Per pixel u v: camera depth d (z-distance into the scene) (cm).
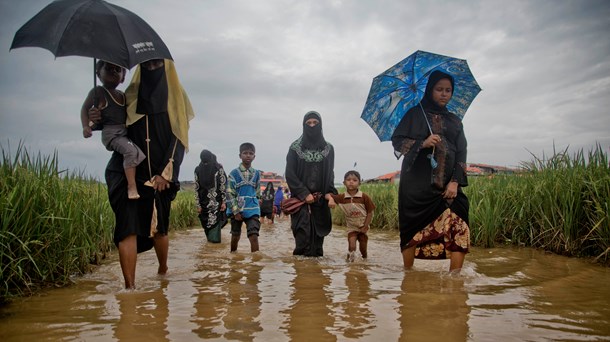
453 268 430
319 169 617
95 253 522
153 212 388
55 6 358
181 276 422
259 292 344
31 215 379
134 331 246
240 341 228
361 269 461
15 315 282
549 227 581
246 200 668
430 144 440
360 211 575
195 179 796
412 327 250
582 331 242
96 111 368
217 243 785
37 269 361
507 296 322
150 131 391
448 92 466
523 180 675
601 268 441
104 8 361
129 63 344
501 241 656
